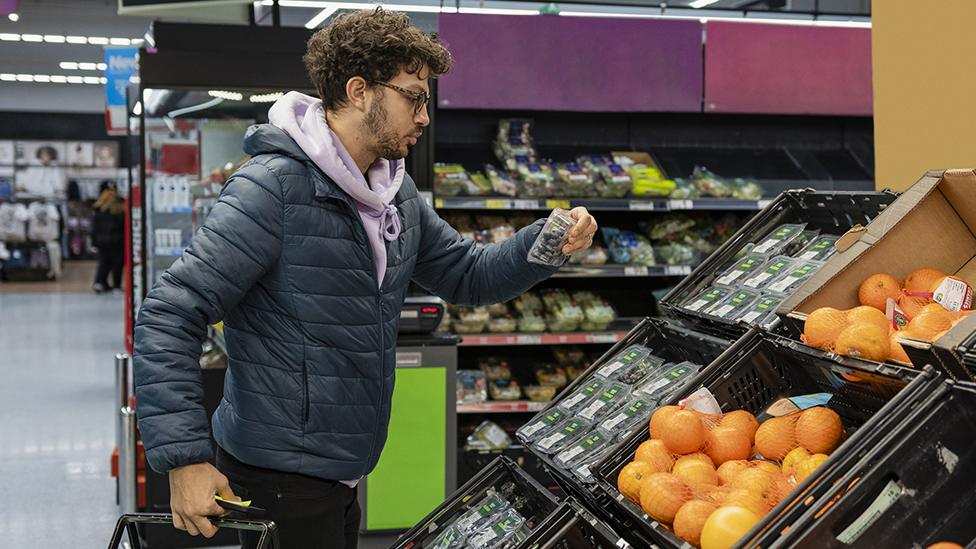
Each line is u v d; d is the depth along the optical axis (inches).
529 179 194.1
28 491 202.5
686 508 58.7
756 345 72.2
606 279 217.5
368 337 79.0
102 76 690.8
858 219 80.8
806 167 216.2
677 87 201.8
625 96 199.6
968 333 52.7
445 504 83.8
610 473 69.5
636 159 210.2
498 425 205.0
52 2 501.7
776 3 259.0
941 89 95.7
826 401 68.7
